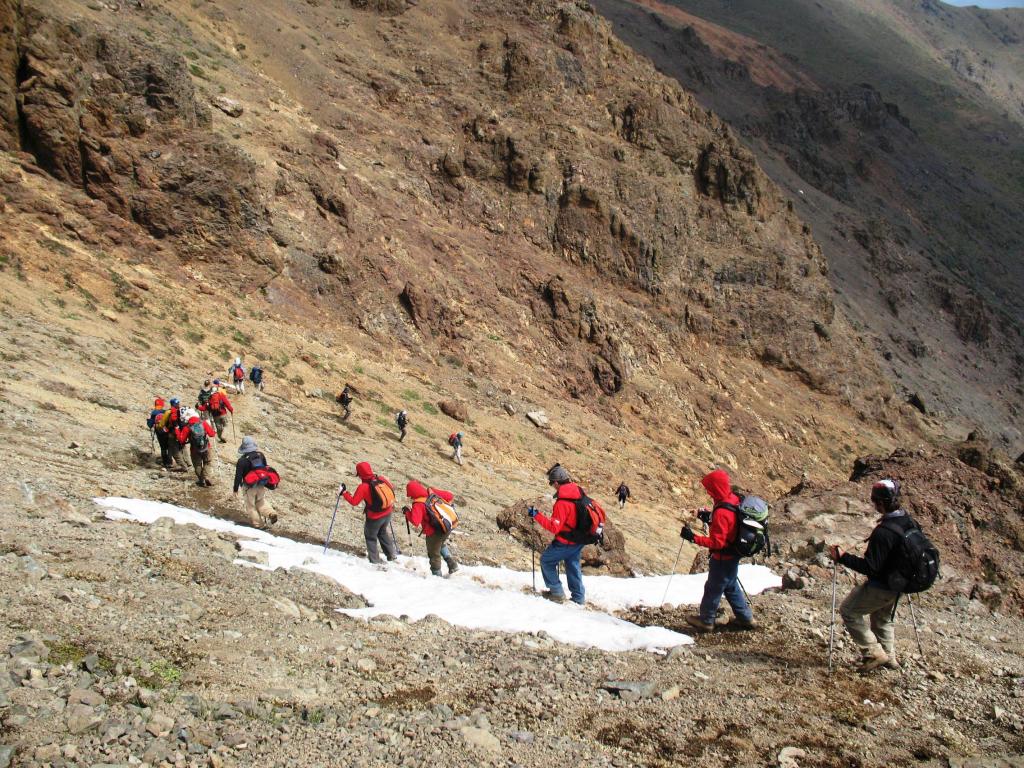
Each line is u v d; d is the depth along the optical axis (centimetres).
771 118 15350
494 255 5331
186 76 3603
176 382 2250
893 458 1336
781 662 725
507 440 3606
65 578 667
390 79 6219
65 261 2723
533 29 7125
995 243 16362
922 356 10088
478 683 616
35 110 3019
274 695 538
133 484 1255
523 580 1094
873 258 11812
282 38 5997
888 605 694
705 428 5275
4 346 1888
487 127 6091
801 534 1159
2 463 1067
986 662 770
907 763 540
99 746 432
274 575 840
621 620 877
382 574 954
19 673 481
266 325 3338
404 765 466
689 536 823
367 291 4044
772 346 6488
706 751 532
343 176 4788
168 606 660
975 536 1155
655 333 5738
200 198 3412
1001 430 9394
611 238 6003
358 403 3128
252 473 1214
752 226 6975
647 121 6862
